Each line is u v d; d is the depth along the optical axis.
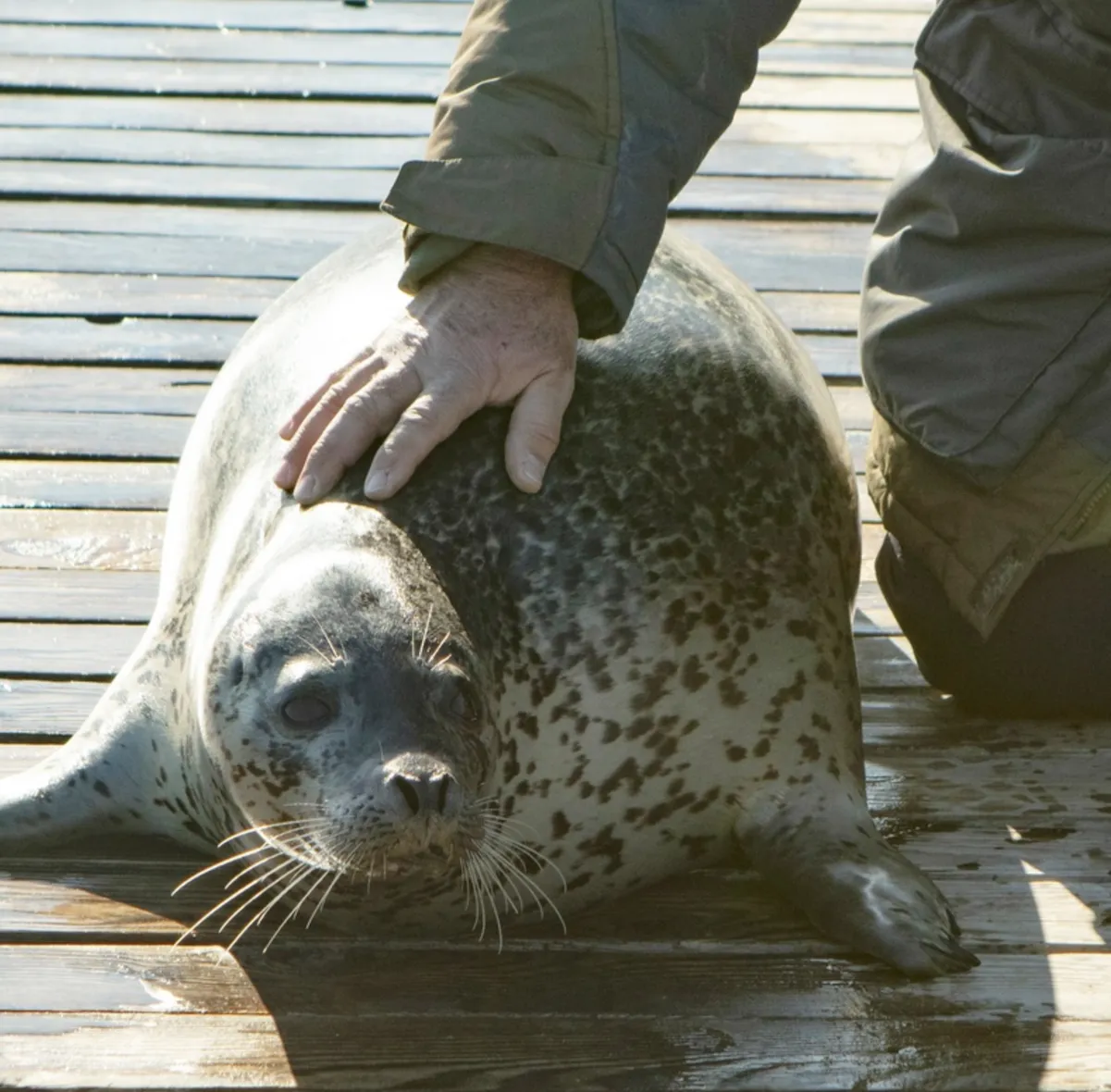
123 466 8.59
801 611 5.98
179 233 10.96
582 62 5.52
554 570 5.60
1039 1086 5.02
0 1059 5.05
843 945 5.62
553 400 5.70
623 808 5.69
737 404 6.21
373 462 5.50
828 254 10.98
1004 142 6.09
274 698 5.07
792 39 14.58
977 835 6.26
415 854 4.89
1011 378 6.09
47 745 6.66
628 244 5.59
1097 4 5.82
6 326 9.81
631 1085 5.01
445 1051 5.12
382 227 7.39
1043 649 6.61
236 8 14.69
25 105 12.68
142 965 5.47
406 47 14.06
